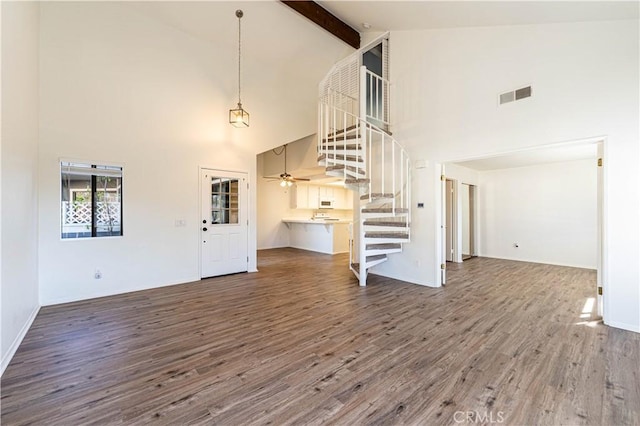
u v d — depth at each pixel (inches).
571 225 231.1
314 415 65.2
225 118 198.2
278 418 64.3
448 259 259.3
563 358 89.7
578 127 119.7
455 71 159.5
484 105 148.1
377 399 70.7
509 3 115.3
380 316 125.9
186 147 182.9
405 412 66.2
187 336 106.3
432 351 94.7
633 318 108.7
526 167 254.7
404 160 185.0
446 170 239.3
